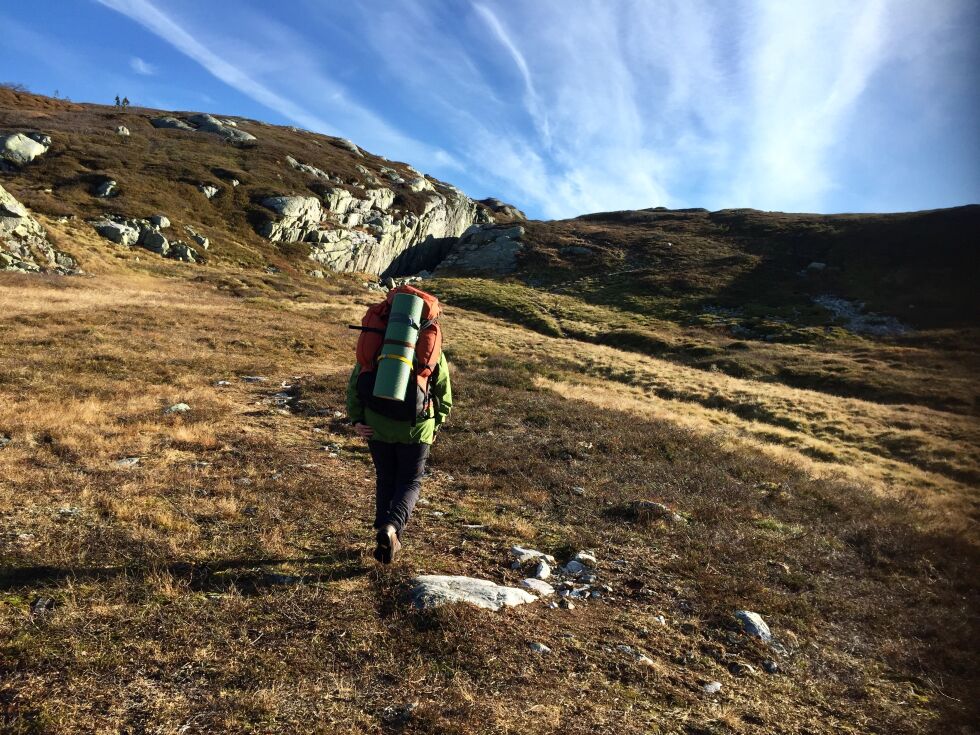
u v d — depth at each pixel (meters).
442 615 3.19
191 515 4.49
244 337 18.73
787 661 3.42
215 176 55.19
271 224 51.03
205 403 9.34
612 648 3.24
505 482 6.74
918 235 59.09
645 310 52.22
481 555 4.44
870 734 2.74
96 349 13.16
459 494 6.21
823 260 60.41
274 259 47.22
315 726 2.28
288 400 10.77
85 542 3.74
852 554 5.68
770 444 15.30
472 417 10.38
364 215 65.00
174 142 61.12
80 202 40.50
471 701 2.53
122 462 5.76
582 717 2.53
